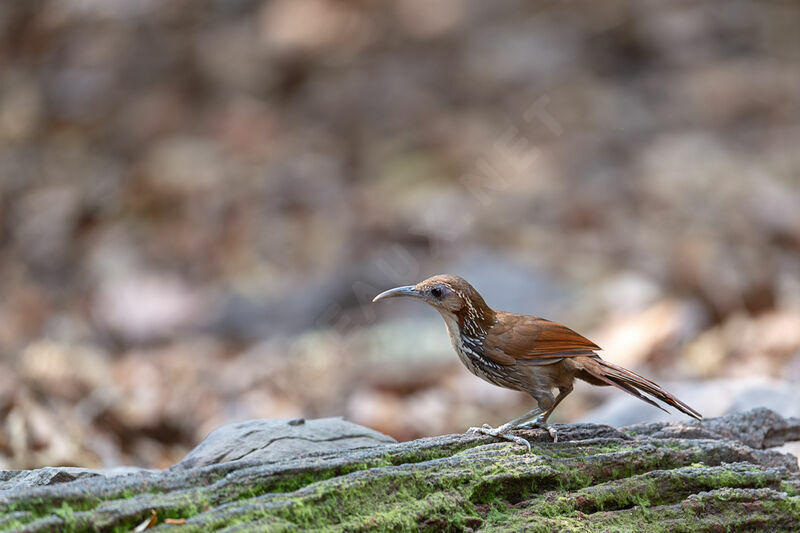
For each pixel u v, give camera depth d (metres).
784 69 19.88
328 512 4.77
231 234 15.41
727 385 8.04
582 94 19.05
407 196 15.91
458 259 14.17
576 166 16.95
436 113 18.67
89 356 11.55
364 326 12.54
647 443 5.92
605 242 14.45
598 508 5.36
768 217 14.54
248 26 21.44
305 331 12.63
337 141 18.11
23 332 12.80
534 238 14.73
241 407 10.73
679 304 12.02
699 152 17.28
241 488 4.88
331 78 19.98
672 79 19.75
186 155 17.55
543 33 20.83
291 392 11.05
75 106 19.16
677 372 10.80
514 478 5.26
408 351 11.61
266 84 19.92
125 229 15.75
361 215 15.54
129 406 10.18
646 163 16.97
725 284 12.23
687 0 21.95
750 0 22.48
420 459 5.45
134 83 19.75
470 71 19.86
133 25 21.09
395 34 21.14
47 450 8.74
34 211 16.12
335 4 21.56
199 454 5.95
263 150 17.86
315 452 5.38
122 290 13.76
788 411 7.55
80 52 20.36
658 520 5.29
